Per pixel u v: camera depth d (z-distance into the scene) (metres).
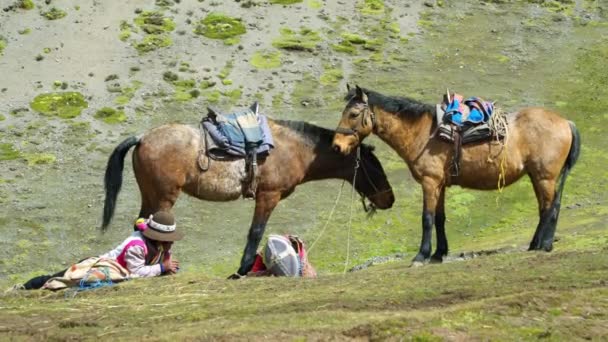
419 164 10.77
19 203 16.30
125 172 17.69
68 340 6.81
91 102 19.84
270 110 19.78
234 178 11.09
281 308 7.31
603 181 16.73
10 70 20.69
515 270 8.30
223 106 19.89
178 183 10.94
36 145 18.30
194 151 10.95
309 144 11.47
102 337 6.80
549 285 7.49
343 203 16.61
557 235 12.82
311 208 16.42
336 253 14.71
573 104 20.12
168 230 9.41
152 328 6.96
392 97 10.93
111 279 9.16
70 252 14.80
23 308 8.10
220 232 15.59
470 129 10.62
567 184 16.73
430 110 10.80
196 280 9.05
